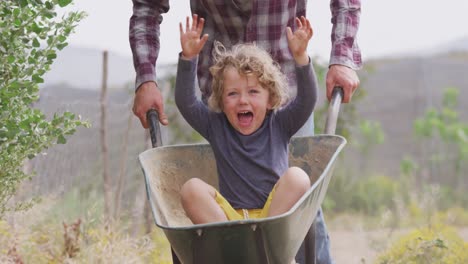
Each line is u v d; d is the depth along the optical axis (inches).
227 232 132.7
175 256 154.4
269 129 167.2
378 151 794.8
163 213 152.6
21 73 170.9
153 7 197.9
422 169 659.4
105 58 319.0
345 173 602.2
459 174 647.8
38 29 171.0
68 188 293.6
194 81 165.3
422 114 852.0
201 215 154.6
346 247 368.2
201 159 172.1
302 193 154.5
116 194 307.3
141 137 344.8
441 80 909.2
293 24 191.3
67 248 236.1
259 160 164.9
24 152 174.4
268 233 134.3
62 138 176.7
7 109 170.1
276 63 179.8
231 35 191.8
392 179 668.7
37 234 250.4
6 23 166.6
